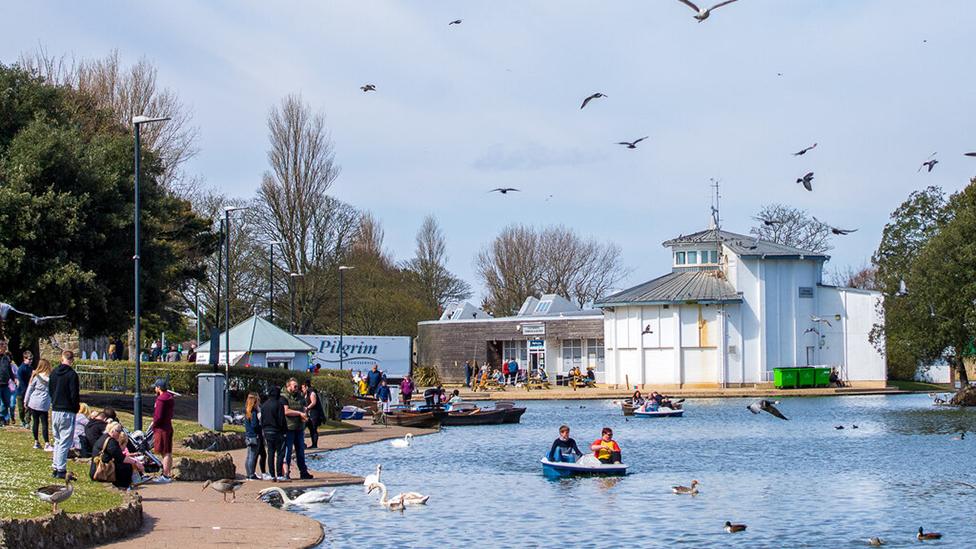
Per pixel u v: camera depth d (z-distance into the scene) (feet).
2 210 139.85
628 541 82.99
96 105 217.36
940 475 123.44
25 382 117.80
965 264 255.50
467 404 250.57
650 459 142.00
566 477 121.49
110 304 154.51
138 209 118.52
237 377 194.08
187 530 75.41
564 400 309.42
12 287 140.87
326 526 86.12
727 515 95.04
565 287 496.64
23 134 149.18
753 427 197.57
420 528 86.69
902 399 285.43
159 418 98.58
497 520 91.35
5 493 70.59
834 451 151.53
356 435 177.99
